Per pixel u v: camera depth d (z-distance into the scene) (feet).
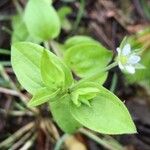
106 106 0.19
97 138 0.26
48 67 0.18
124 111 0.18
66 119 0.21
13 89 0.27
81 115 0.19
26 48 0.20
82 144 0.27
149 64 0.28
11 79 0.28
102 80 0.21
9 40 0.29
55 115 0.21
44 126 0.27
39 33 0.26
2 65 0.28
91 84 0.19
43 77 0.18
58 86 0.19
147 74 0.28
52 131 0.27
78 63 0.24
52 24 0.26
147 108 0.29
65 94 0.19
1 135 0.27
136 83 0.29
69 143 0.26
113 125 0.18
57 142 0.25
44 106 0.27
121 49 0.18
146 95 0.29
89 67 0.24
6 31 0.29
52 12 0.26
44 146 0.27
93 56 0.24
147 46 0.29
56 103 0.20
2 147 0.26
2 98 0.28
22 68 0.20
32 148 0.27
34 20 0.26
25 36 0.28
